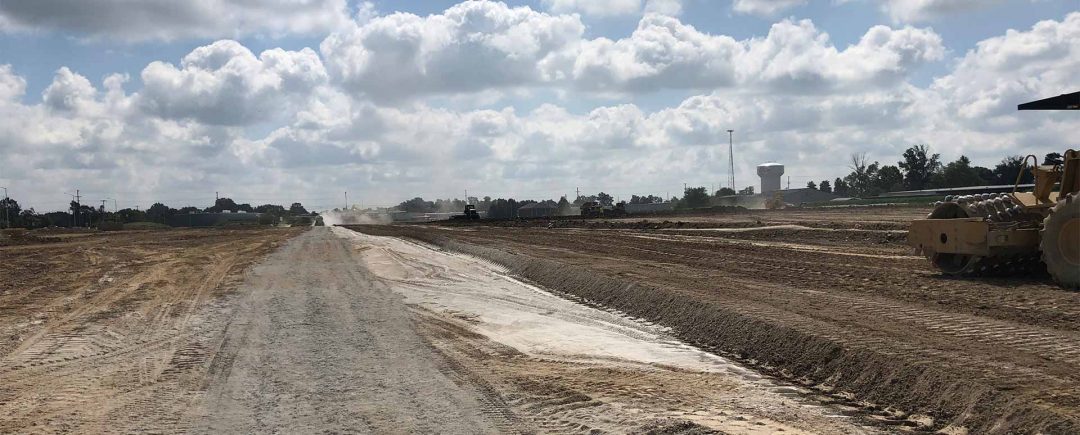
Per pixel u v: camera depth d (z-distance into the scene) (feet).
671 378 33.63
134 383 33.73
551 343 43.04
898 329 37.04
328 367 36.19
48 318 53.72
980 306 43.21
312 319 51.26
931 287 51.26
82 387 33.14
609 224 197.36
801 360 34.99
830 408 28.60
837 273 61.46
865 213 185.88
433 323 49.90
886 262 69.00
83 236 216.95
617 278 62.80
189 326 49.19
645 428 24.93
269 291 67.46
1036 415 23.49
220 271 87.45
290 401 30.01
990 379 27.07
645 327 49.08
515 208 576.61
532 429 25.55
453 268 92.89
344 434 25.54
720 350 40.70
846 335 35.83
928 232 57.57
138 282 76.33
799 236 108.88
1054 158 53.67
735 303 46.80
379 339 43.75
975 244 53.57
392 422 26.78
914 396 28.12
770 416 27.20
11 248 143.84
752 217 200.64
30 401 30.71
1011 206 54.13
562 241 125.59
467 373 34.53
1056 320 38.37
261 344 42.45
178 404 29.89
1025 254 53.26
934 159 414.82
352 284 73.41
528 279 79.61
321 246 139.95
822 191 545.03
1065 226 47.78
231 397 30.83
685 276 63.52
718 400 29.50
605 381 32.73
